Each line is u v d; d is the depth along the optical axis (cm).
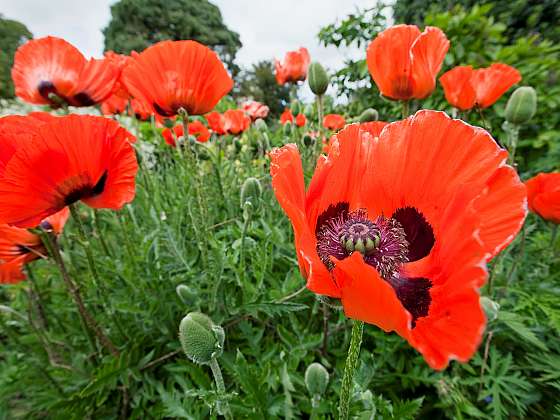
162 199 383
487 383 232
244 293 246
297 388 235
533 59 507
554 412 250
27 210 149
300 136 439
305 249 87
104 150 155
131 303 261
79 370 259
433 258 103
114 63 277
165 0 3017
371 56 247
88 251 209
